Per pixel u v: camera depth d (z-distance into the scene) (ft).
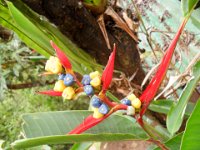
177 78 1.16
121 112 1.03
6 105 4.31
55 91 0.89
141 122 0.93
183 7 0.96
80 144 1.20
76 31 1.18
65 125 1.08
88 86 0.85
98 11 1.18
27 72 3.06
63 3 1.10
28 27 1.11
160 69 0.90
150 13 2.18
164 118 1.45
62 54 0.86
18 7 1.11
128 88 1.32
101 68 1.29
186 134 0.86
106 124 1.11
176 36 0.91
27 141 0.83
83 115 1.11
